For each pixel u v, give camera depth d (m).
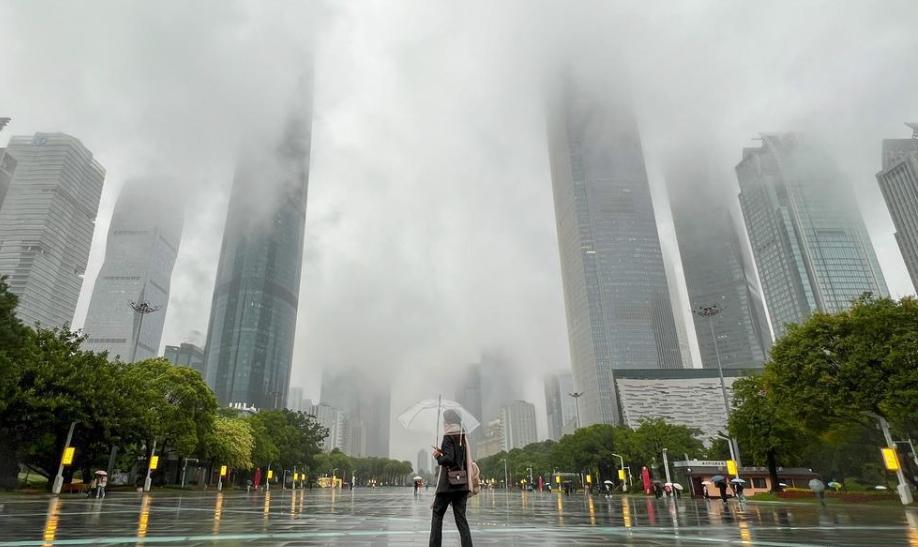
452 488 6.66
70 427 36.94
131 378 44.88
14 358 33.12
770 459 48.81
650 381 145.62
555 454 112.81
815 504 29.42
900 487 28.42
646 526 14.17
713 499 48.12
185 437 52.09
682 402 142.12
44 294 170.75
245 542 8.97
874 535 11.16
